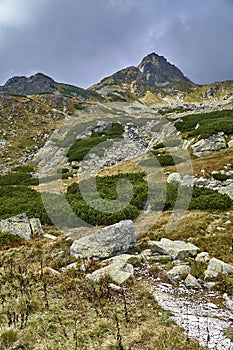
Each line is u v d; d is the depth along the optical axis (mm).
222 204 19625
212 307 8570
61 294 9219
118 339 6441
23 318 7152
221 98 171375
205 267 11258
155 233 15836
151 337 6695
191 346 6344
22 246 15031
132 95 162000
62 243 14953
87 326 7176
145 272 11367
